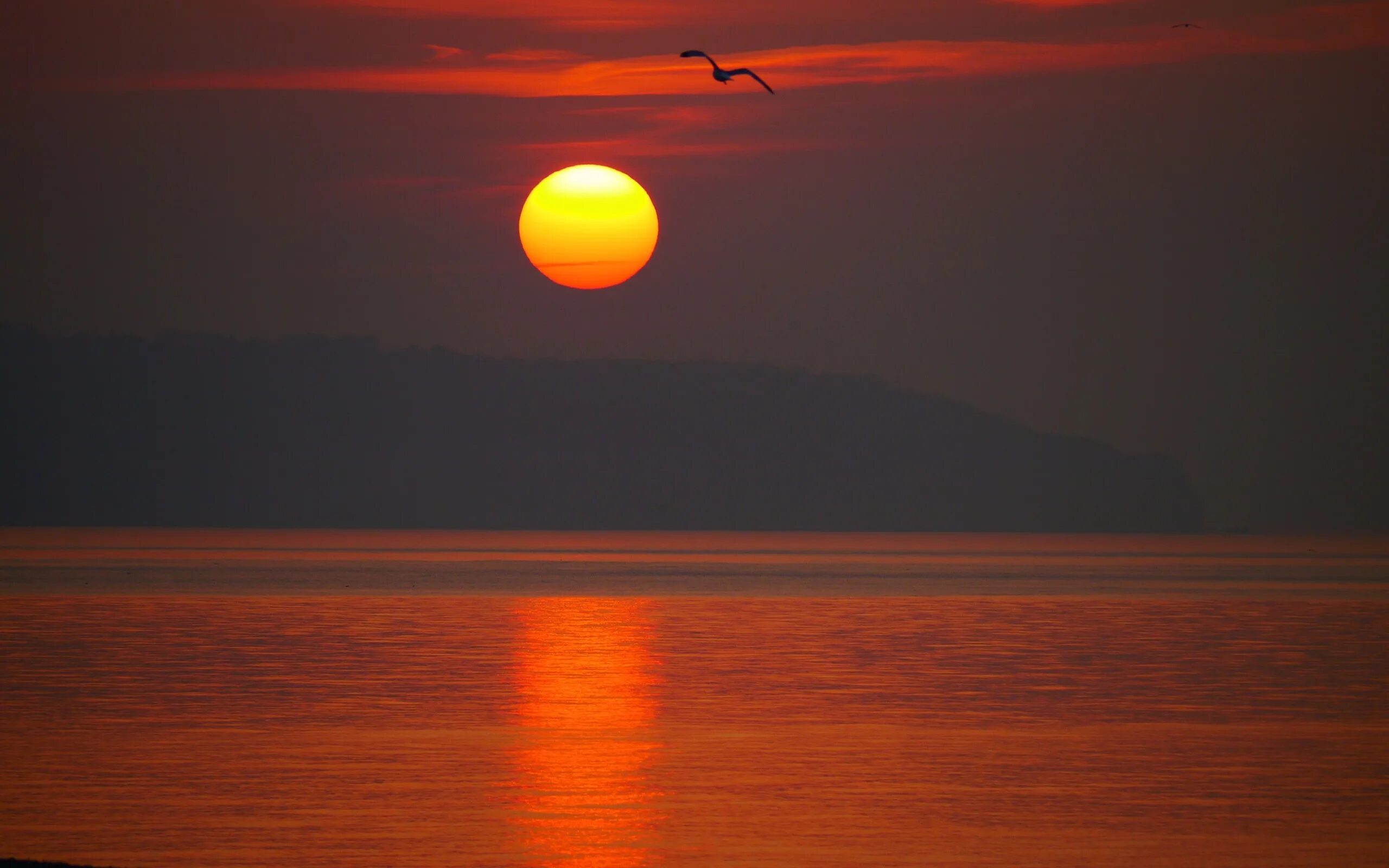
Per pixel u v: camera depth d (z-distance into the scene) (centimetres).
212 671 10356
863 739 7519
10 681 9712
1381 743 7500
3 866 4353
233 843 5356
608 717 8212
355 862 5112
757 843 5391
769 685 9644
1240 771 6762
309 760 6869
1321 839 5506
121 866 5056
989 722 8100
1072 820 5788
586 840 5416
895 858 5212
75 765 6712
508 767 6725
